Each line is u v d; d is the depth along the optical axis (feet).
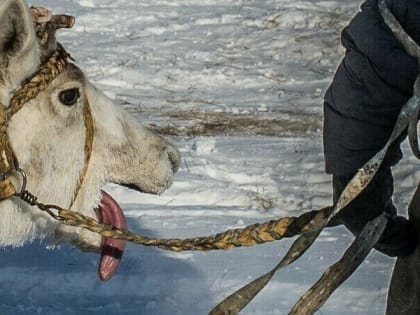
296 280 26.35
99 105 18.51
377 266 27.45
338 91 16.07
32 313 25.21
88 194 18.54
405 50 15.30
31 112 17.40
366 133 15.97
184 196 33.04
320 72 52.85
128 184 19.21
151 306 25.43
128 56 54.90
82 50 55.83
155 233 29.60
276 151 38.34
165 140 19.60
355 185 14.65
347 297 25.58
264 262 27.63
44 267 27.50
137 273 27.04
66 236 18.78
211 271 27.07
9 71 16.99
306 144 39.47
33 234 18.25
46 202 17.98
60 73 17.54
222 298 25.66
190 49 56.59
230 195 33.17
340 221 16.75
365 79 15.74
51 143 17.71
